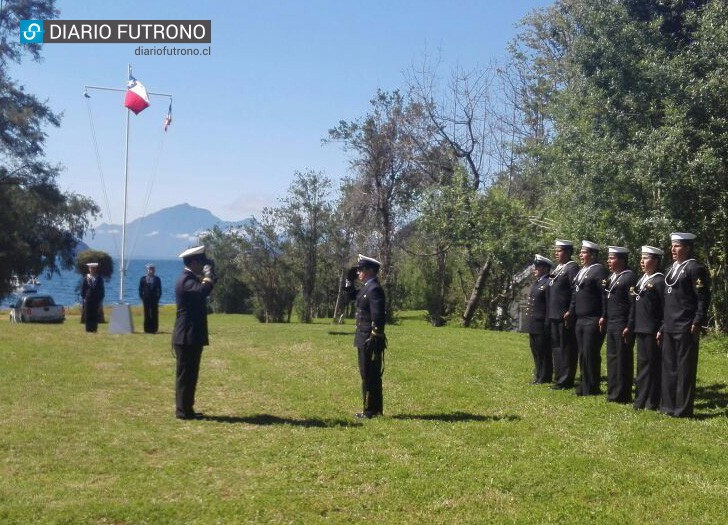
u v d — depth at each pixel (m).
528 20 32.00
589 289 11.72
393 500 6.93
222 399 11.34
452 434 9.23
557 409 10.76
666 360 10.24
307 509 6.68
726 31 17.56
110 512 6.43
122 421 9.69
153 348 17.16
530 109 32.62
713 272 19.84
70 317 37.50
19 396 11.10
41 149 40.59
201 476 7.48
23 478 7.31
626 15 19.23
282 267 36.41
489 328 33.28
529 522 6.48
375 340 10.18
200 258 10.16
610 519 6.58
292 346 17.53
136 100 23.30
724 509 6.83
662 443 8.83
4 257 41.12
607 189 17.97
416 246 36.06
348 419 10.02
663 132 17.25
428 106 34.12
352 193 35.59
